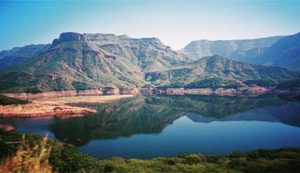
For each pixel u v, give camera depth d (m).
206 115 122.56
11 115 116.12
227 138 75.62
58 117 117.69
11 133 44.69
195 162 42.59
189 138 76.50
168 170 37.53
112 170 36.12
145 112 135.25
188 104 167.38
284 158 43.19
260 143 69.12
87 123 103.50
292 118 106.81
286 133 80.56
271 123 97.81
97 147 66.31
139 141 73.25
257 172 36.84
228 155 46.22
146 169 38.00
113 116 122.31
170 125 99.62
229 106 152.00
